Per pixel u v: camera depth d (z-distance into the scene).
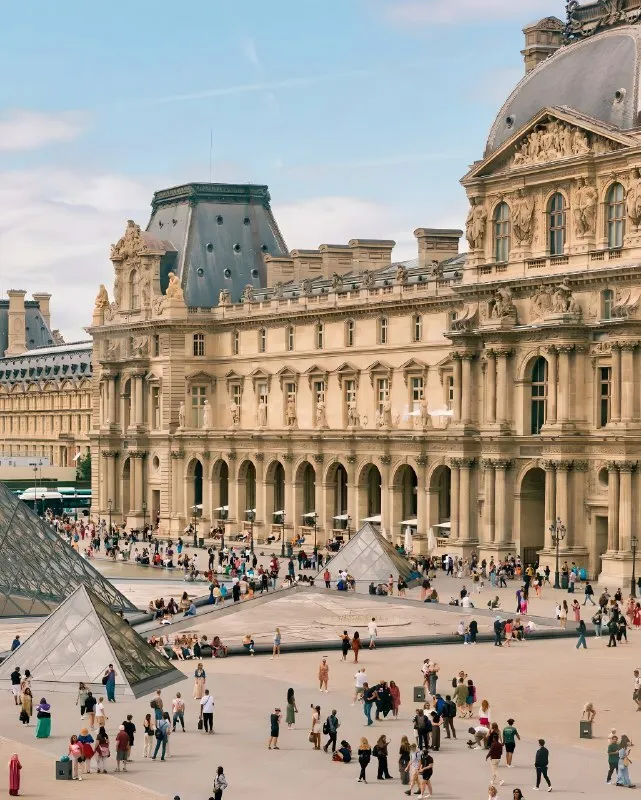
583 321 166.75
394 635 131.88
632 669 116.50
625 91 165.88
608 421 165.00
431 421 192.38
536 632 132.75
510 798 82.75
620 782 85.25
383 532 189.62
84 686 106.44
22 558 151.00
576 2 180.12
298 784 86.50
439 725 93.75
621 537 161.38
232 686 112.25
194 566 180.88
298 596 158.50
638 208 161.25
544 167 170.50
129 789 86.00
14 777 84.56
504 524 174.75
